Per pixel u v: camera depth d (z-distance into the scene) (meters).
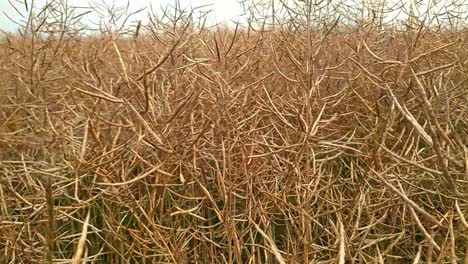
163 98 2.04
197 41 2.46
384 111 2.32
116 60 2.84
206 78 2.01
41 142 2.17
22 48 2.76
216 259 1.97
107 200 1.93
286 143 1.88
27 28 2.50
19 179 2.17
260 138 2.13
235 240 1.62
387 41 2.84
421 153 2.23
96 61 2.60
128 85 1.81
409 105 2.20
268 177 2.11
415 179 1.95
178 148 1.84
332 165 2.24
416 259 1.18
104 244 2.09
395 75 2.31
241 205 2.16
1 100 2.66
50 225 1.15
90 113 1.93
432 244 1.11
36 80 2.49
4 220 1.87
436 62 2.68
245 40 2.67
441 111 2.17
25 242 1.85
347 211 2.01
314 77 2.21
